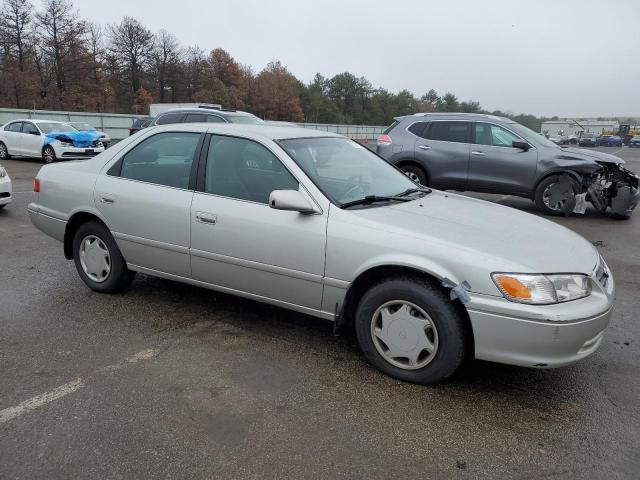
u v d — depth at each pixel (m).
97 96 62.50
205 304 4.47
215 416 2.82
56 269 5.41
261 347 3.67
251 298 3.79
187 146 4.04
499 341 2.86
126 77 68.88
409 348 3.14
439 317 2.99
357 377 3.27
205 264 3.87
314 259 3.36
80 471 2.38
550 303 2.80
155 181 4.14
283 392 3.08
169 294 4.70
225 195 3.77
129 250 4.31
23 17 55.19
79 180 4.54
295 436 2.66
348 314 3.48
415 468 2.44
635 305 4.72
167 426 2.72
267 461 2.47
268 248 3.53
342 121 101.75
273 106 87.38
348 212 3.34
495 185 9.30
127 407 2.89
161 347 3.64
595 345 3.01
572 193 9.00
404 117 10.09
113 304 4.43
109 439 2.61
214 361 3.45
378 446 2.60
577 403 3.03
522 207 10.30
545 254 3.03
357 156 4.29
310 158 3.76
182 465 2.43
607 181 8.99
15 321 4.05
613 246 7.07
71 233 4.75
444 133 9.59
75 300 4.51
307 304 3.51
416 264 3.00
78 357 3.47
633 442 2.67
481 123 9.40
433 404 2.98
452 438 2.67
